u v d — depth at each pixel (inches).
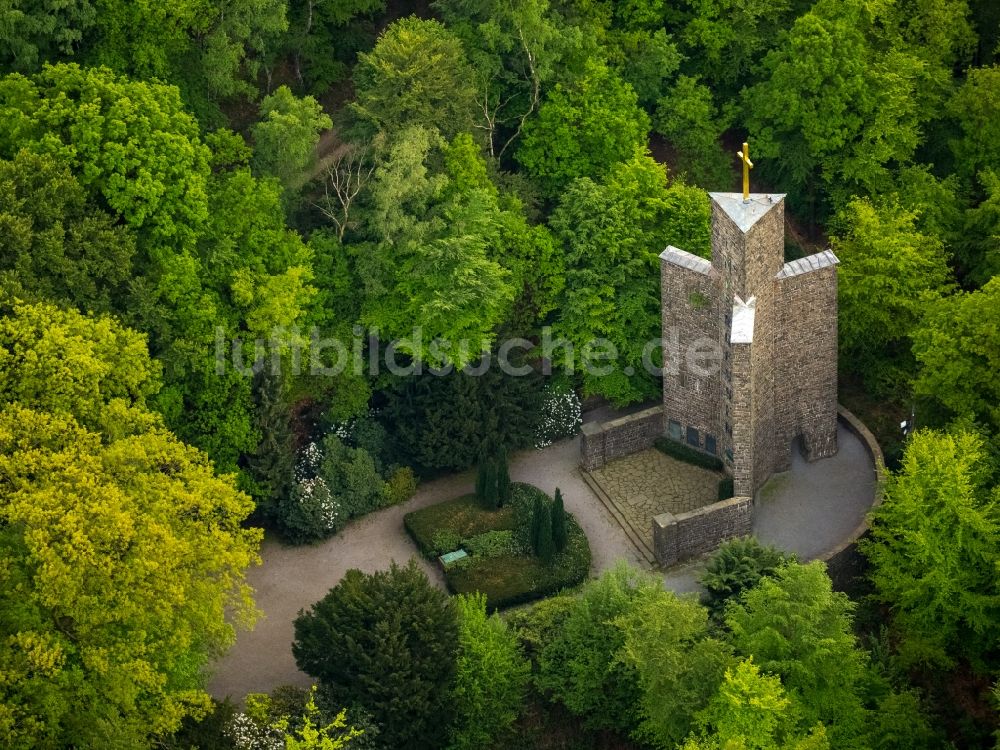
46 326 3166.8
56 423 2994.6
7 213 3243.1
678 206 4163.4
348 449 3976.4
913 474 3484.3
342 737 3053.6
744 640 3250.5
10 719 2704.2
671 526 3752.5
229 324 3673.7
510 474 4128.9
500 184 4237.2
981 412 3804.1
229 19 3939.5
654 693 3203.7
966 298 3786.9
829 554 3750.0
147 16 3779.5
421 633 3248.0
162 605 2915.8
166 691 3105.3
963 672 3575.3
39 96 3592.5
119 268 3425.2
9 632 2834.6
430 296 3912.4
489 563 3809.1
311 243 3929.6
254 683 3506.4
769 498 3983.8
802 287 3794.3
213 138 3806.6
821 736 3065.9
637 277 4148.6
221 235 3698.3
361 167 4072.3
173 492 3038.9
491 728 3383.4
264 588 3769.7
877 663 3427.7
